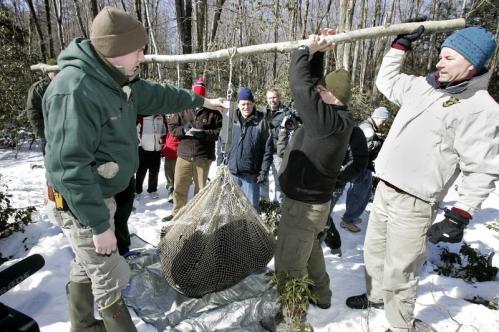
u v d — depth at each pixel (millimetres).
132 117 1783
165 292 2803
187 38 12422
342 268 3398
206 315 2521
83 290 1989
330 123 1979
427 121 2047
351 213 4344
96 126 1513
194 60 2246
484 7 12852
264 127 3967
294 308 2174
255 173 4055
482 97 1903
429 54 12578
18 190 5594
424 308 2738
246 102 3873
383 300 2391
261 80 11430
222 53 2107
